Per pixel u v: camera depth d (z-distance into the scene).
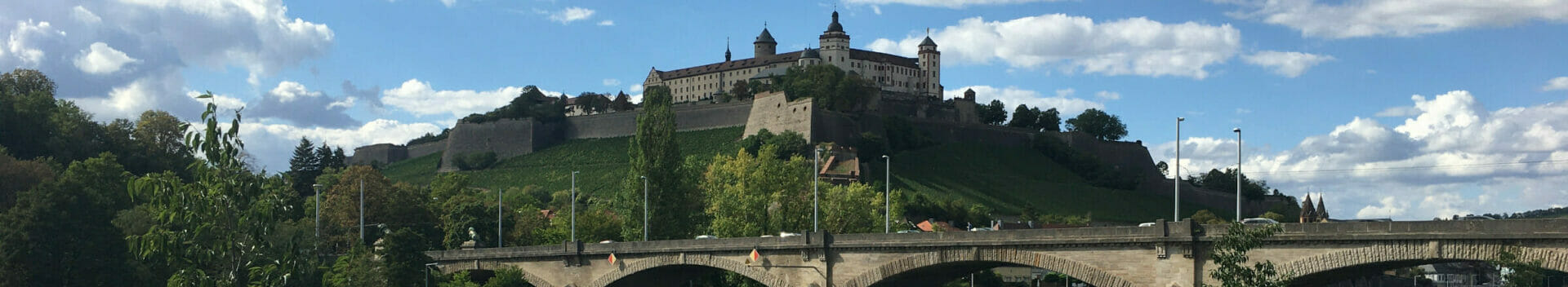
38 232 113.69
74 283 114.19
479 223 192.12
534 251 130.12
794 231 164.25
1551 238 66.19
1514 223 67.62
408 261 120.06
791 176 166.62
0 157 169.50
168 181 59.47
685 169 159.75
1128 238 82.75
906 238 95.94
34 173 167.88
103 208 121.31
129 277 117.81
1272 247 76.88
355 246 135.50
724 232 157.25
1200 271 79.62
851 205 167.50
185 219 59.09
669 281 123.88
